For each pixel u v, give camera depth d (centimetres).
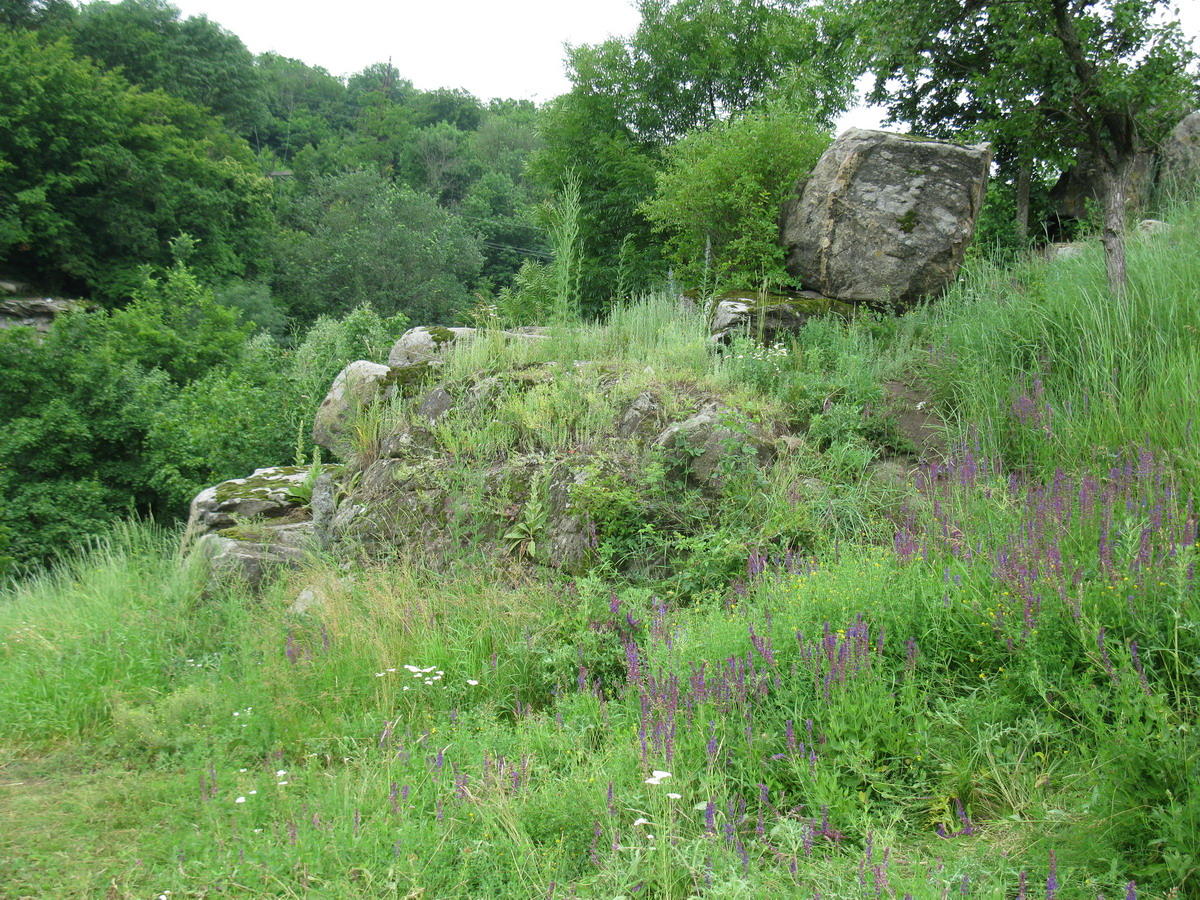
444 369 926
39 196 3653
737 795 343
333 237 4916
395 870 322
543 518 657
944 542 466
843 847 313
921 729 350
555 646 506
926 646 399
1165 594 362
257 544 806
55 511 1567
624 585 573
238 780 423
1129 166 973
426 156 7200
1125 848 281
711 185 1102
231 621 684
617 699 462
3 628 741
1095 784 305
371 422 904
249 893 331
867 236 952
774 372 775
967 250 1038
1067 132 1247
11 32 4212
